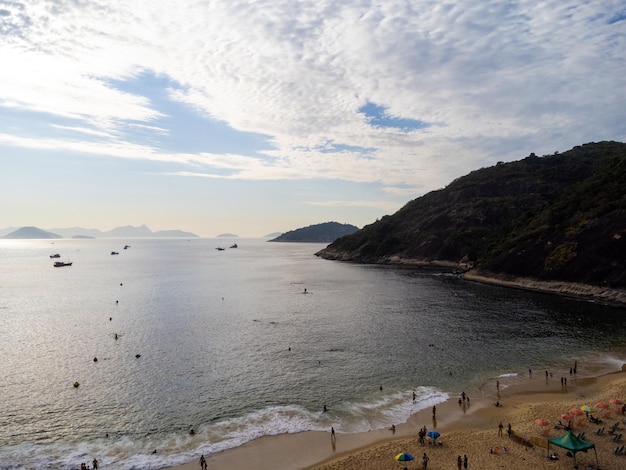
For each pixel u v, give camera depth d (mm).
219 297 108938
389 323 77250
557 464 30906
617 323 74188
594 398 43094
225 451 34594
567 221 117625
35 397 45094
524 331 70188
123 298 107750
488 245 154625
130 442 36094
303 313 87000
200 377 50438
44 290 123438
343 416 40531
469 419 39750
